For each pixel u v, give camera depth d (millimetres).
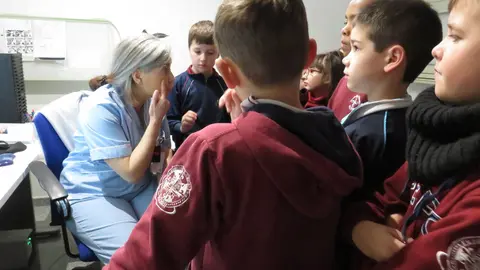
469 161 540
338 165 678
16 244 1864
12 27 2559
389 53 849
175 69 2896
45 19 2602
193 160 631
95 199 1598
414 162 652
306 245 710
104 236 1483
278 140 616
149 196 1685
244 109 673
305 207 651
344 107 1208
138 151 1485
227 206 635
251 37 624
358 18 901
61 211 1449
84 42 2707
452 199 589
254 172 613
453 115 565
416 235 683
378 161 856
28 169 1558
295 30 641
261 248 673
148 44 1488
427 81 1977
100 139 1491
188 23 2840
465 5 561
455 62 572
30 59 2635
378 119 863
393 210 813
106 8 2697
